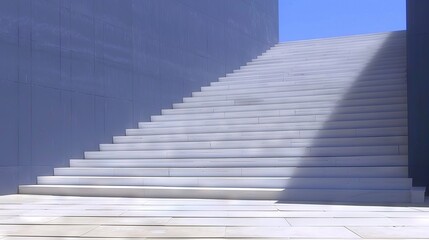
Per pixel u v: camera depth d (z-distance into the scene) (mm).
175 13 16766
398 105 13344
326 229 6602
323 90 15469
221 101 15961
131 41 14719
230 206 9000
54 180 11547
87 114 13078
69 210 8547
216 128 13961
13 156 10953
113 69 14008
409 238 5988
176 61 16672
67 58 12508
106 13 13836
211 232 6473
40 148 11664
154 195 10547
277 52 21922
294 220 7371
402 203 9320
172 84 16422
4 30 10773
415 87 10422
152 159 12469
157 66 15766
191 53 17469
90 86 13203
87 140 13078
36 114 11570
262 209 8562
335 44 20906
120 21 14328
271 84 16969
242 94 16453
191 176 11461
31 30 11492
